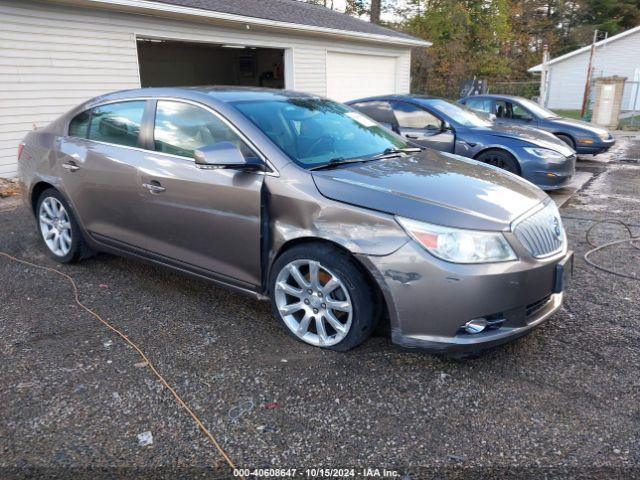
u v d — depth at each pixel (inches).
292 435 91.4
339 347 116.2
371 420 95.3
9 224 226.4
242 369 111.5
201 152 115.2
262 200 118.8
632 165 416.2
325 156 129.3
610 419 95.0
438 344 104.6
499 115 446.3
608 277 163.6
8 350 118.7
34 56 325.4
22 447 88.0
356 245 107.1
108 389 104.3
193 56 652.7
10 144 323.0
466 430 92.6
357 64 610.9
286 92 156.4
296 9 576.1
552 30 1460.4
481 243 101.9
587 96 893.8
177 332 128.0
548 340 123.6
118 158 147.3
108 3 339.9
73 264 175.5
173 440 90.0
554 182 269.1
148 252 148.3
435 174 125.6
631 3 1460.4
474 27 1039.0
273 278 123.1
